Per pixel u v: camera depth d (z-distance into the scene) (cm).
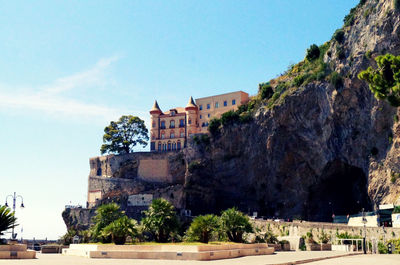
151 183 10769
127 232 3644
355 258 3173
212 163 10075
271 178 9025
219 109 11456
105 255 3005
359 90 7262
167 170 10812
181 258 2823
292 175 8731
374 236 4600
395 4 6650
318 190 8531
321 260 2966
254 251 3569
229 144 9888
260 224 6606
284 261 2588
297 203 8650
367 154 7188
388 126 6781
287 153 8712
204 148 10244
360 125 7325
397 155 6525
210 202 9856
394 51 6644
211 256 2839
